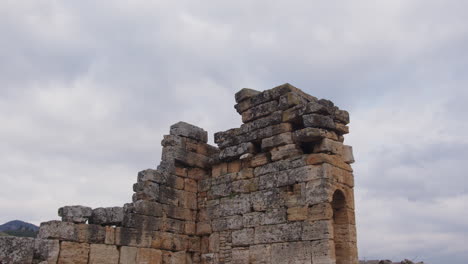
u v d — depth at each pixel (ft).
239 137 68.08
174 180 70.54
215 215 68.90
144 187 65.87
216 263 66.23
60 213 57.06
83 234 56.70
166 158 71.61
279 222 58.95
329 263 52.13
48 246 53.01
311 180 56.90
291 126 62.39
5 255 49.14
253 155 66.33
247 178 65.82
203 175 75.20
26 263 50.60
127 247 61.00
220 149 71.72
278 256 57.72
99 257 57.62
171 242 67.15
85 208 58.08
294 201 58.03
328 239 53.06
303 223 56.13
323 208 54.60
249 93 68.64
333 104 61.62
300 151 60.75
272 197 60.90
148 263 63.00
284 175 60.29
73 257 55.06
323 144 57.98
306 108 59.62
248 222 63.16
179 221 69.46
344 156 60.44
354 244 57.52
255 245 61.11
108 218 60.34
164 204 67.82
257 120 66.23
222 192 69.00
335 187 56.80
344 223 57.88
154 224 65.36
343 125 61.98
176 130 73.87
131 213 62.90
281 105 63.26
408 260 70.28
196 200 73.20
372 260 72.74
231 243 64.85
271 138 63.00
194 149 75.20
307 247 54.85
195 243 70.38
